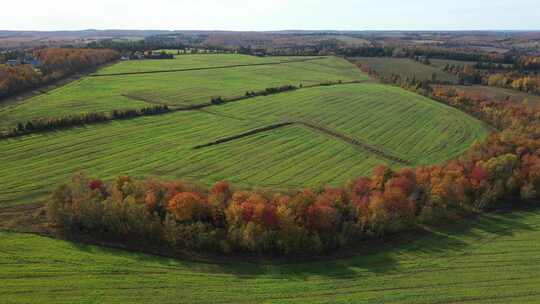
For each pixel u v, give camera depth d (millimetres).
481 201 64312
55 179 66125
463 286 45969
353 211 56219
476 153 78125
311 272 47219
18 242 48500
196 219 52219
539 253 52875
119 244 49531
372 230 54844
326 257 50375
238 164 75688
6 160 71438
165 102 110625
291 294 43000
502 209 65000
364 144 88750
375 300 42844
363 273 47531
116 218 50656
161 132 88812
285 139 88875
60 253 47000
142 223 50375
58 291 41000
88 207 51312
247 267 47469
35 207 57438
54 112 96438
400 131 98125
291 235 49969
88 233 51094
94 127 88938
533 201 67625
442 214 60656
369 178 68562
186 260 47844
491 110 110875
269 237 49625
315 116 105688
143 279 43906
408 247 53625
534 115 103000
